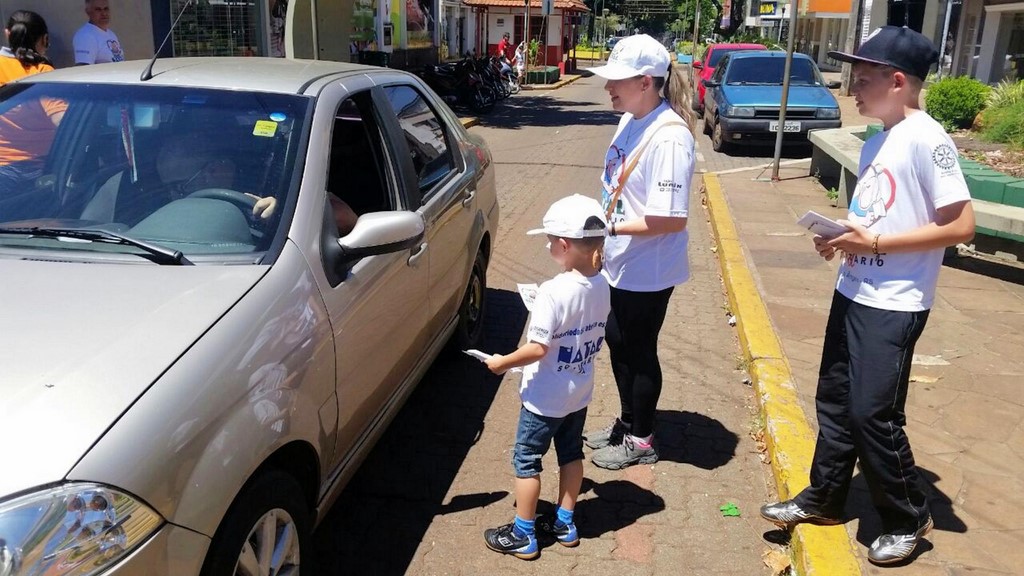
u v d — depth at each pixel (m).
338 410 2.91
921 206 2.83
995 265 6.70
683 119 3.68
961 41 22.34
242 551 2.31
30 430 1.91
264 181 3.02
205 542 2.12
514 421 4.51
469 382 4.96
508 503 3.76
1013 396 4.54
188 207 2.91
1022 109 11.66
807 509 3.35
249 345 2.40
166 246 2.76
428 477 3.95
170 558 2.02
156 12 11.02
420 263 3.75
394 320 3.44
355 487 3.85
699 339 5.76
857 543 3.29
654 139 3.52
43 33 6.84
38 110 3.29
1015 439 4.07
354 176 3.96
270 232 2.84
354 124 3.98
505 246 8.00
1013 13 19.41
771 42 32.97
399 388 3.76
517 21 39.62
